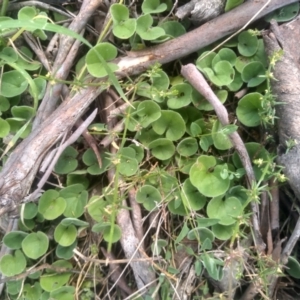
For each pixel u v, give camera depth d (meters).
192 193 0.26
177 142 0.27
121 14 0.26
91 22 0.28
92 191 0.27
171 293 0.25
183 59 0.28
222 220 0.25
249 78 0.27
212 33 0.27
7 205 0.23
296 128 0.25
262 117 0.25
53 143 0.24
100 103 0.27
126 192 0.25
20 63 0.28
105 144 0.26
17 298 0.26
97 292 0.27
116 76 0.26
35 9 0.28
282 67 0.26
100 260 0.24
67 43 0.27
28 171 0.23
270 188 0.25
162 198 0.25
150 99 0.27
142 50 0.27
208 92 0.25
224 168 0.25
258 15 0.27
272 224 0.26
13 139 0.24
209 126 0.27
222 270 0.25
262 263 0.24
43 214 0.25
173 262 0.26
